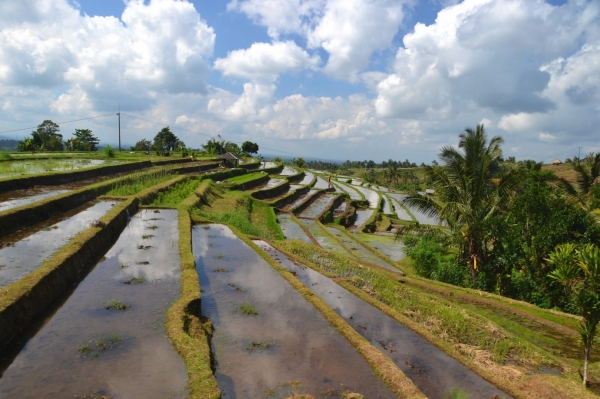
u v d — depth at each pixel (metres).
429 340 11.25
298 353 9.65
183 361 8.34
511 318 14.73
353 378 8.73
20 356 8.20
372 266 21.47
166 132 109.81
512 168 20.08
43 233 15.92
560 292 17.08
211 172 54.62
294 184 69.19
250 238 22.81
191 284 12.49
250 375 8.52
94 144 84.88
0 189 22.08
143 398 7.05
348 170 161.88
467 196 19.23
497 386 9.17
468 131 19.42
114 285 12.45
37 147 64.25
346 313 12.90
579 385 9.29
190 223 22.36
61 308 10.61
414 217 52.28
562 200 18.69
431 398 8.52
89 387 7.28
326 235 30.16
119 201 24.12
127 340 9.06
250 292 13.50
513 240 18.36
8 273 11.24
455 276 20.16
